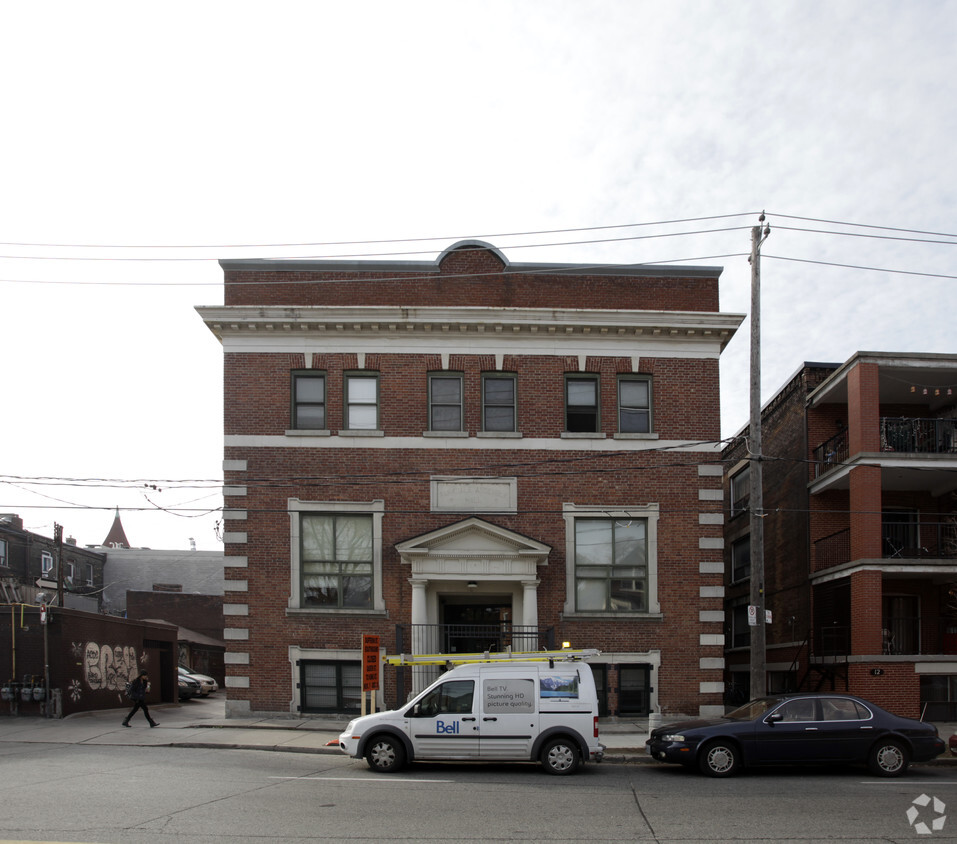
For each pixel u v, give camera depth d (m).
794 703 15.59
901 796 12.95
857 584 23.88
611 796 12.80
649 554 23.52
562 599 23.22
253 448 23.58
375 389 24.02
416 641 22.45
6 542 47.81
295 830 10.13
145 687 22.19
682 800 12.51
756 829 10.53
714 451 23.91
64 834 9.78
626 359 24.17
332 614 22.98
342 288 24.23
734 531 35.25
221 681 47.72
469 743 15.13
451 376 24.12
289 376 23.86
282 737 19.80
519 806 11.88
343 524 23.50
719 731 15.19
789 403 29.92
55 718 23.61
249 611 23.08
